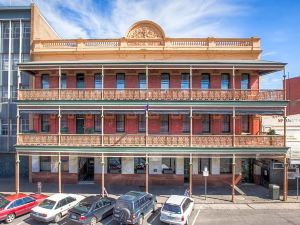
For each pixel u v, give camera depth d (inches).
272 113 841.5
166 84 976.3
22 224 641.6
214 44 993.5
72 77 988.6
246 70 947.3
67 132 986.7
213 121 967.0
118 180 986.1
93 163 1034.1
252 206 775.1
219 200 821.2
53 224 639.1
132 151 840.9
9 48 1099.9
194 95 855.1
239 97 856.9
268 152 830.5
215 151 834.8
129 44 1007.6
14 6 1073.5
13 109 1092.5
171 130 967.0
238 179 962.1
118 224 638.5
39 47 1027.9
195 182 975.0
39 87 1002.1
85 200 657.6
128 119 975.6
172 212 612.1
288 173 922.1
